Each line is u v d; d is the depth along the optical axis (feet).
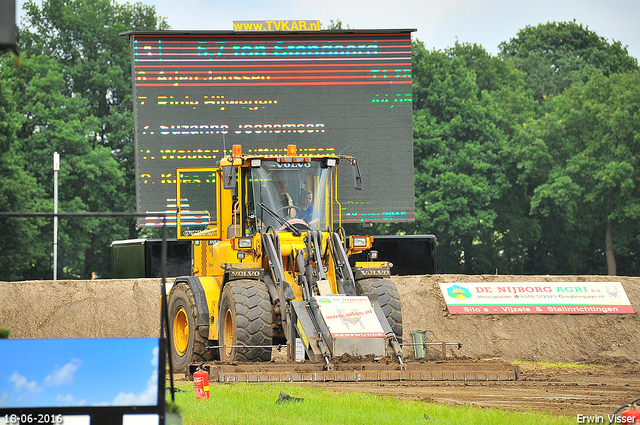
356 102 314.35
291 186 174.09
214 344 178.29
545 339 252.83
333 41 313.32
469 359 161.17
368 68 314.76
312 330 147.54
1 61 632.38
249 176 174.40
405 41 315.99
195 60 305.94
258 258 167.22
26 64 634.43
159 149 302.66
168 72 304.50
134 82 302.25
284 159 174.09
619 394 122.83
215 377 135.85
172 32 303.68
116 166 638.94
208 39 306.96
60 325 261.44
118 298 268.21
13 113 590.14
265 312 155.22
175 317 193.16
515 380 144.66
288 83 311.27
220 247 182.39
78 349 63.41
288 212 172.35
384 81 315.37
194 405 101.60
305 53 312.29
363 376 137.90
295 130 311.27
